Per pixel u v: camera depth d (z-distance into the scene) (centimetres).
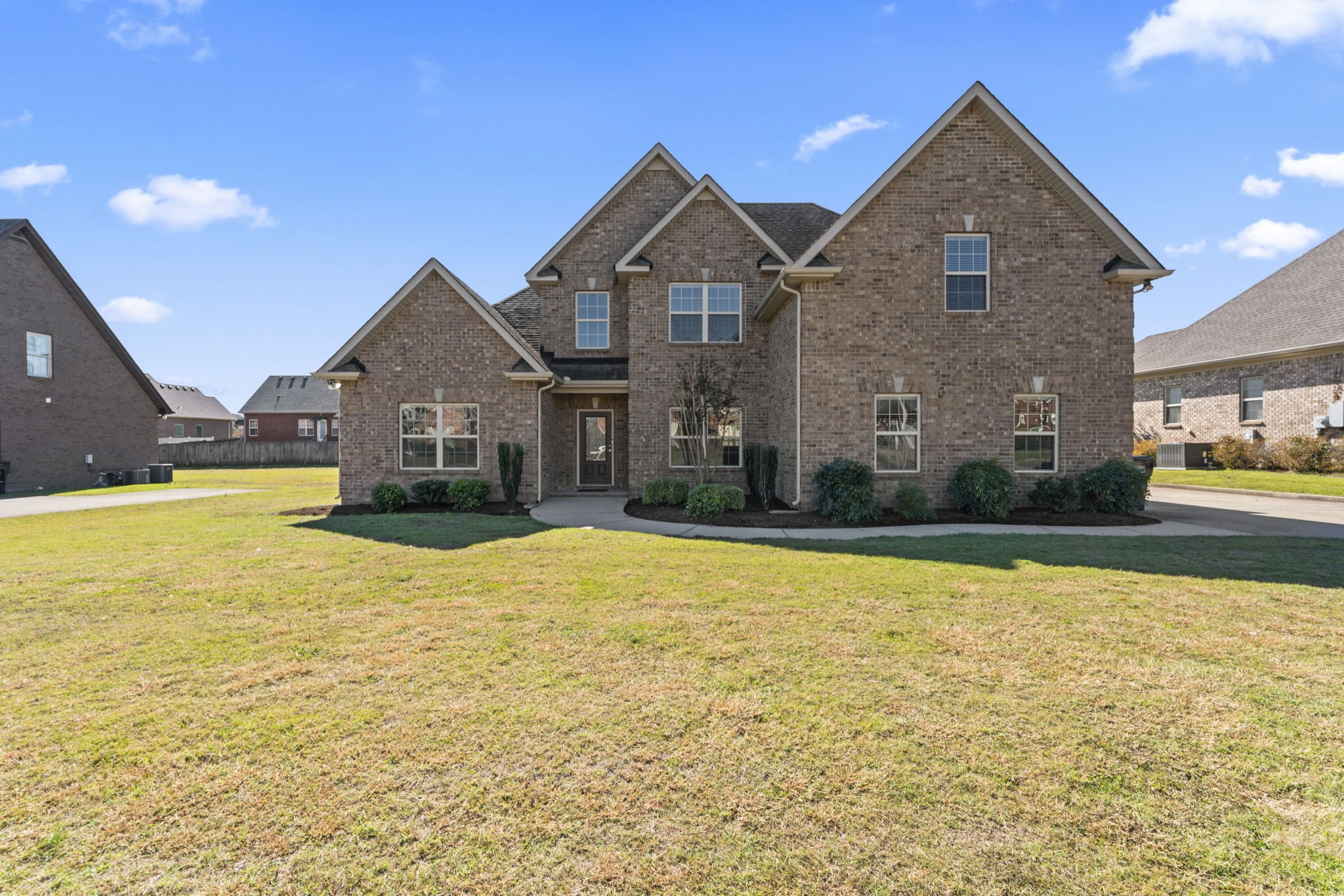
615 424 1794
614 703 390
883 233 1295
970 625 534
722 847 260
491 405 1498
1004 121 1262
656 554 852
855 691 405
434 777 310
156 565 787
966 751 333
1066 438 1292
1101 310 1297
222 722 366
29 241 2152
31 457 2145
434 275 1498
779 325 1496
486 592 653
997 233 1295
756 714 373
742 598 624
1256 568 744
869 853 257
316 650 484
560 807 286
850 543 938
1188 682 421
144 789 300
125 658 468
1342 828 273
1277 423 2105
